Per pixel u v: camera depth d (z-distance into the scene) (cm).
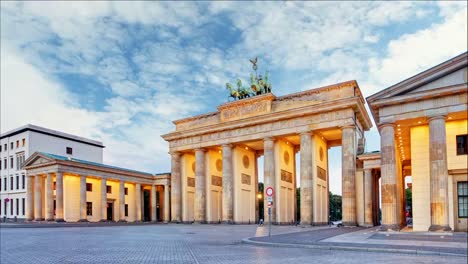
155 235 4366
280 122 7481
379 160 6347
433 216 4181
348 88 6812
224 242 3366
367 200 6388
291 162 8475
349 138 6600
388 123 4522
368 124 7700
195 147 8775
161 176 10900
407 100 4378
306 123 7119
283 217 7800
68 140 11975
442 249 2412
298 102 7381
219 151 9269
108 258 2256
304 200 6956
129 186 11188
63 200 9381
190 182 9500
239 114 8106
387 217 4525
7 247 2978
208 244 3178
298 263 1955
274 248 2788
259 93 8256
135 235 4375
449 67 4144
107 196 10425
